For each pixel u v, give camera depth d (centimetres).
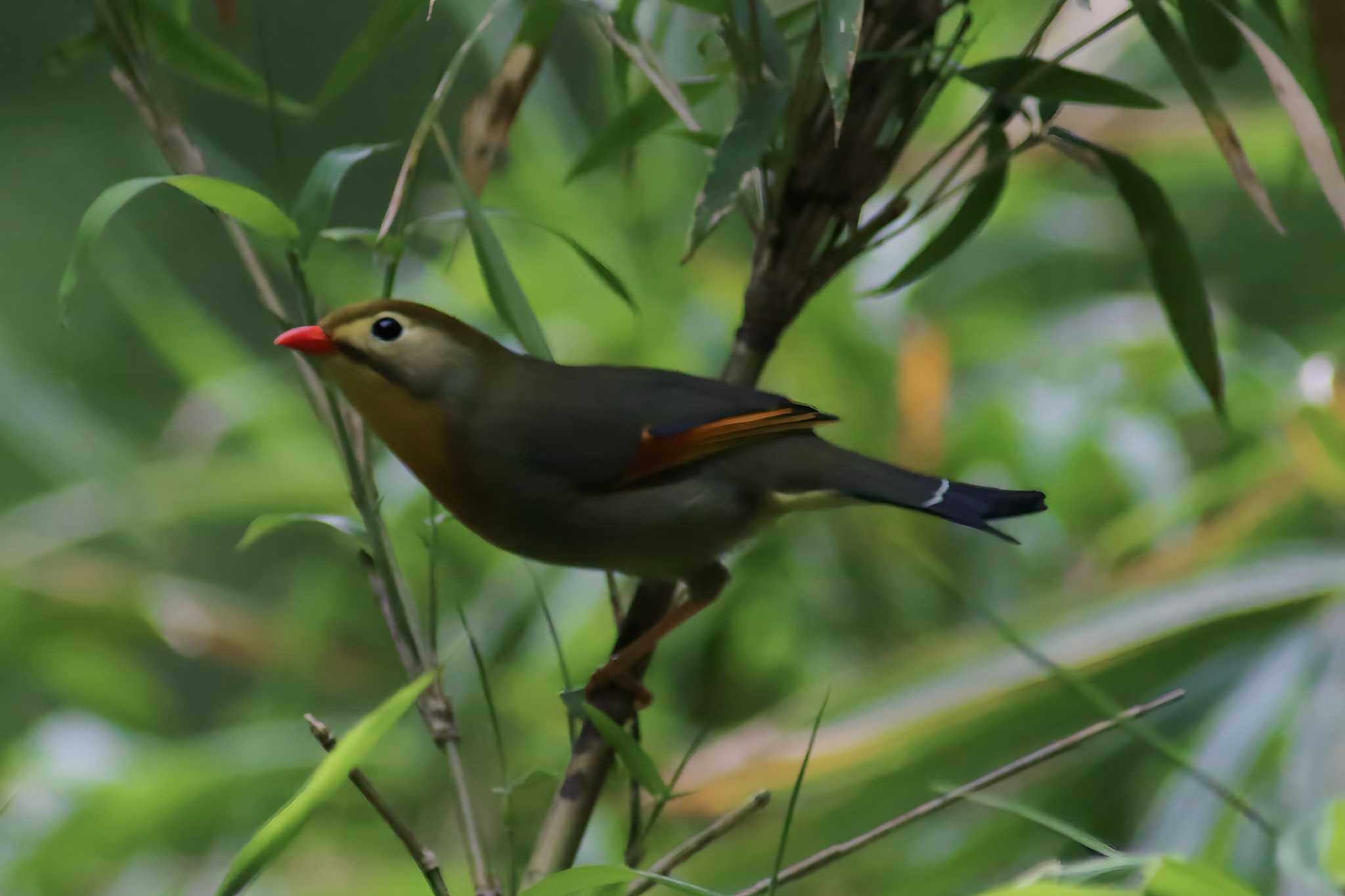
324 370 594
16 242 1503
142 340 1377
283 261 873
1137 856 427
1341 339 1099
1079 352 1053
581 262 1042
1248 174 518
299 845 927
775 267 586
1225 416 607
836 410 1030
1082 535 1017
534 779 507
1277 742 713
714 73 636
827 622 975
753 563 979
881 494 609
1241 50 618
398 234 546
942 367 980
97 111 1617
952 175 571
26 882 902
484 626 968
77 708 1055
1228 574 790
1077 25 998
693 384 621
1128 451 988
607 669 618
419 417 605
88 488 1080
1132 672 761
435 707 496
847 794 775
